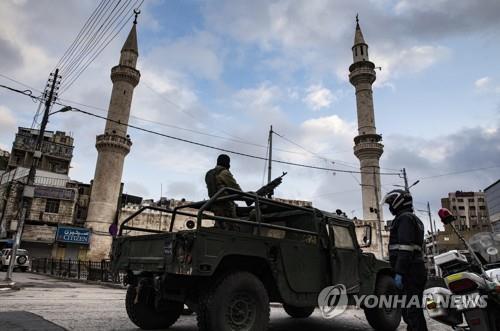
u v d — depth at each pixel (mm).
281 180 7043
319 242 6055
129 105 47750
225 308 4566
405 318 4547
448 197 113500
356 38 61344
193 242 4445
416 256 4555
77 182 48625
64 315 7125
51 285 17500
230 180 6051
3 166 59500
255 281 4941
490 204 56438
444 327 7301
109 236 42219
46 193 40938
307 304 5578
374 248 48281
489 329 3998
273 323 7508
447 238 59000
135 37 50250
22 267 32312
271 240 5301
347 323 7656
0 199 41875
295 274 5508
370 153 53938
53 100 19203
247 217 6699
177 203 44812
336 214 6789
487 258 5211
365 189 53031
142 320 5918
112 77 47906
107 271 20828
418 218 4762
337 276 6082
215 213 5969
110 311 7953
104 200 43250
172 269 4605
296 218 6414
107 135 44844
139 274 5750
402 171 37406
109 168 44375
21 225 17375
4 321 6074
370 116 56562
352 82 59906
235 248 4812
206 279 4828
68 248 40938
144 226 43094
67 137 56031
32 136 53531
